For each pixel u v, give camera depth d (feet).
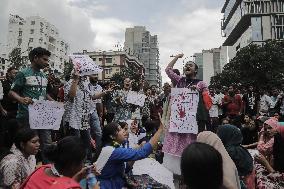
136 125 25.90
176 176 21.09
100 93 25.17
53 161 9.66
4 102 26.89
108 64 367.04
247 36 360.28
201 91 21.31
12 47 387.14
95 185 11.98
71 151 9.53
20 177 14.16
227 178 10.51
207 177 6.42
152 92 52.11
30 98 18.70
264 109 56.75
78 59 22.21
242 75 188.14
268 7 334.24
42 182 9.24
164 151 22.21
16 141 14.79
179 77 22.63
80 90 23.43
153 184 17.80
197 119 20.93
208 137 11.79
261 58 180.65
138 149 14.75
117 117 31.73
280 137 19.35
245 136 35.58
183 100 21.40
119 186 15.08
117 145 15.74
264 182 17.54
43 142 19.30
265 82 182.91
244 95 56.13
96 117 25.02
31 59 19.63
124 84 32.55
